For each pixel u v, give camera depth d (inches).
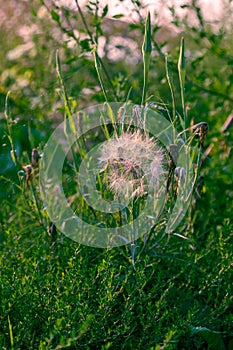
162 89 60.6
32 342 42.1
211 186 55.4
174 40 64.5
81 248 48.1
